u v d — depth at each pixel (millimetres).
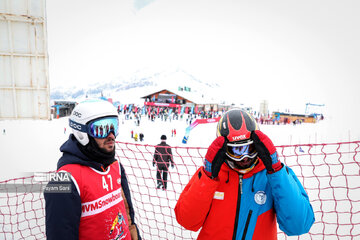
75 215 1038
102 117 1162
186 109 41531
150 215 3631
